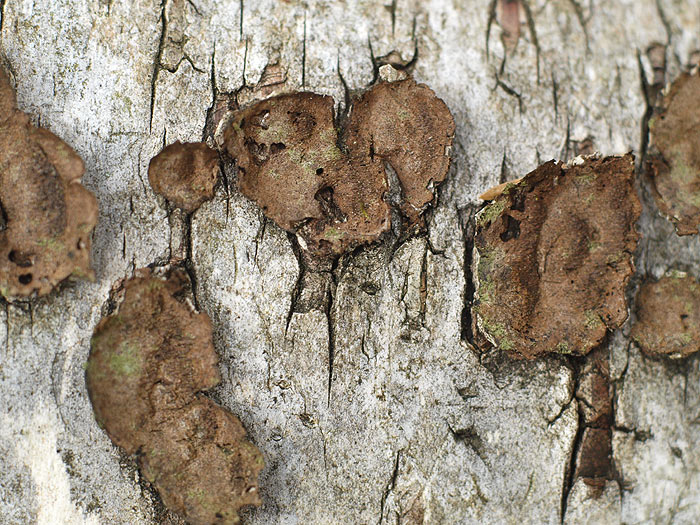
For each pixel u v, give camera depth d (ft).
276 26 0.65
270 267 0.64
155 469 0.62
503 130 0.66
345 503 0.64
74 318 0.63
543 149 0.66
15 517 0.63
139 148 0.64
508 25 0.67
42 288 0.62
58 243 0.62
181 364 0.63
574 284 0.65
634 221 0.65
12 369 0.63
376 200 0.64
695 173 0.66
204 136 0.64
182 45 0.65
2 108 0.63
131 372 0.62
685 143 0.67
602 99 0.67
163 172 0.64
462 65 0.66
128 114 0.64
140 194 0.64
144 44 0.65
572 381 0.65
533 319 0.64
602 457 0.65
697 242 0.67
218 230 0.64
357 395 0.64
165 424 0.62
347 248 0.64
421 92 0.64
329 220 0.64
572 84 0.67
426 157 0.64
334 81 0.65
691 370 0.67
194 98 0.64
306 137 0.64
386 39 0.66
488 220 0.64
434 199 0.65
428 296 0.65
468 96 0.66
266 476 0.64
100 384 0.62
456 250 0.65
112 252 0.63
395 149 0.64
